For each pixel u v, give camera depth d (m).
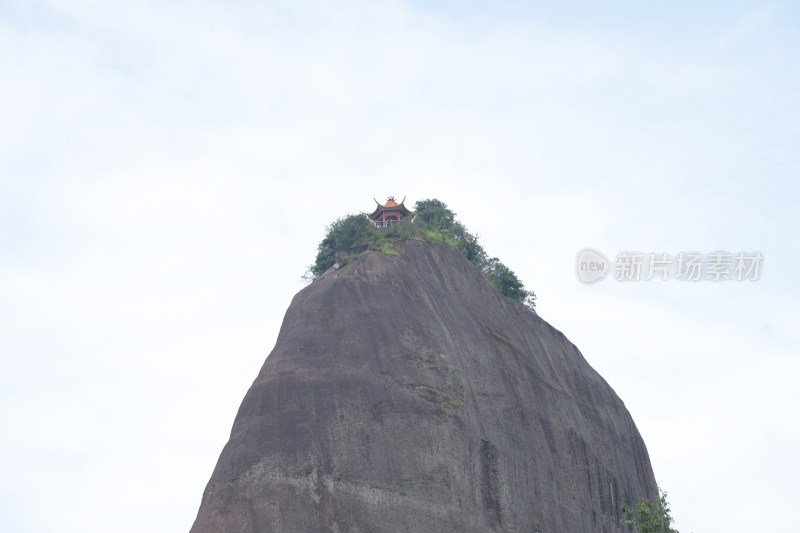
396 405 62.44
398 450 60.62
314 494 56.62
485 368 69.38
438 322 69.19
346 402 61.19
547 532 65.00
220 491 55.97
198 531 54.53
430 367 65.62
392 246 73.88
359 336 65.12
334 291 67.56
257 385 61.69
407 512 58.47
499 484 63.78
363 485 58.31
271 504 55.09
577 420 74.31
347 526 56.31
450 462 61.81
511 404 68.81
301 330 64.88
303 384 61.44
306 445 58.19
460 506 60.56
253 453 57.50
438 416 63.25
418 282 71.38
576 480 70.19
